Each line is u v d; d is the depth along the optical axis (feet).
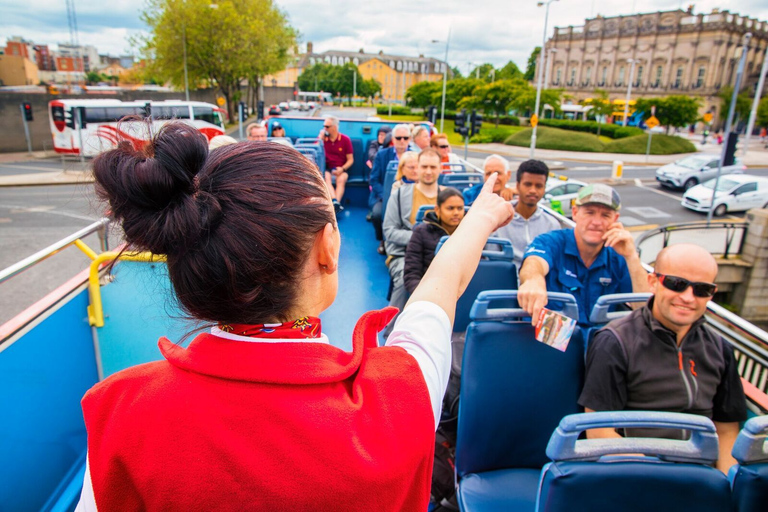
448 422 8.11
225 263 1.79
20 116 90.33
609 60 248.32
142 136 1.95
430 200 13.99
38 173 67.46
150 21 127.95
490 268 9.47
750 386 6.88
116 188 1.82
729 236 46.83
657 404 6.16
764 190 66.54
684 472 4.19
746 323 6.78
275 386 1.83
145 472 1.72
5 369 6.16
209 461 1.71
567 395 6.52
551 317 6.10
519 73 253.03
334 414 1.82
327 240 2.02
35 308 6.90
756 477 4.22
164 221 1.79
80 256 26.71
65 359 7.45
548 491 4.23
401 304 12.01
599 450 4.26
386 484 1.79
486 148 132.77
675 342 6.17
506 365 6.37
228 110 147.02
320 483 1.71
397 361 2.12
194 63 130.62
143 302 8.12
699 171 80.43
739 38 220.84
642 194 79.46
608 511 4.19
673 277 5.86
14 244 35.65
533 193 11.61
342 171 22.89
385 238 13.88
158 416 1.77
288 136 26.86
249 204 1.82
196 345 1.98
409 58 476.54
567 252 8.92
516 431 6.49
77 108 65.87
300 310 2.05
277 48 153.58
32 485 6.68
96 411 1.91
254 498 1.69
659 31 229.45
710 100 218.79
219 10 125.39
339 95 369.50
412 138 24.06
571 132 140.26
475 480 6.41
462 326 9.61
